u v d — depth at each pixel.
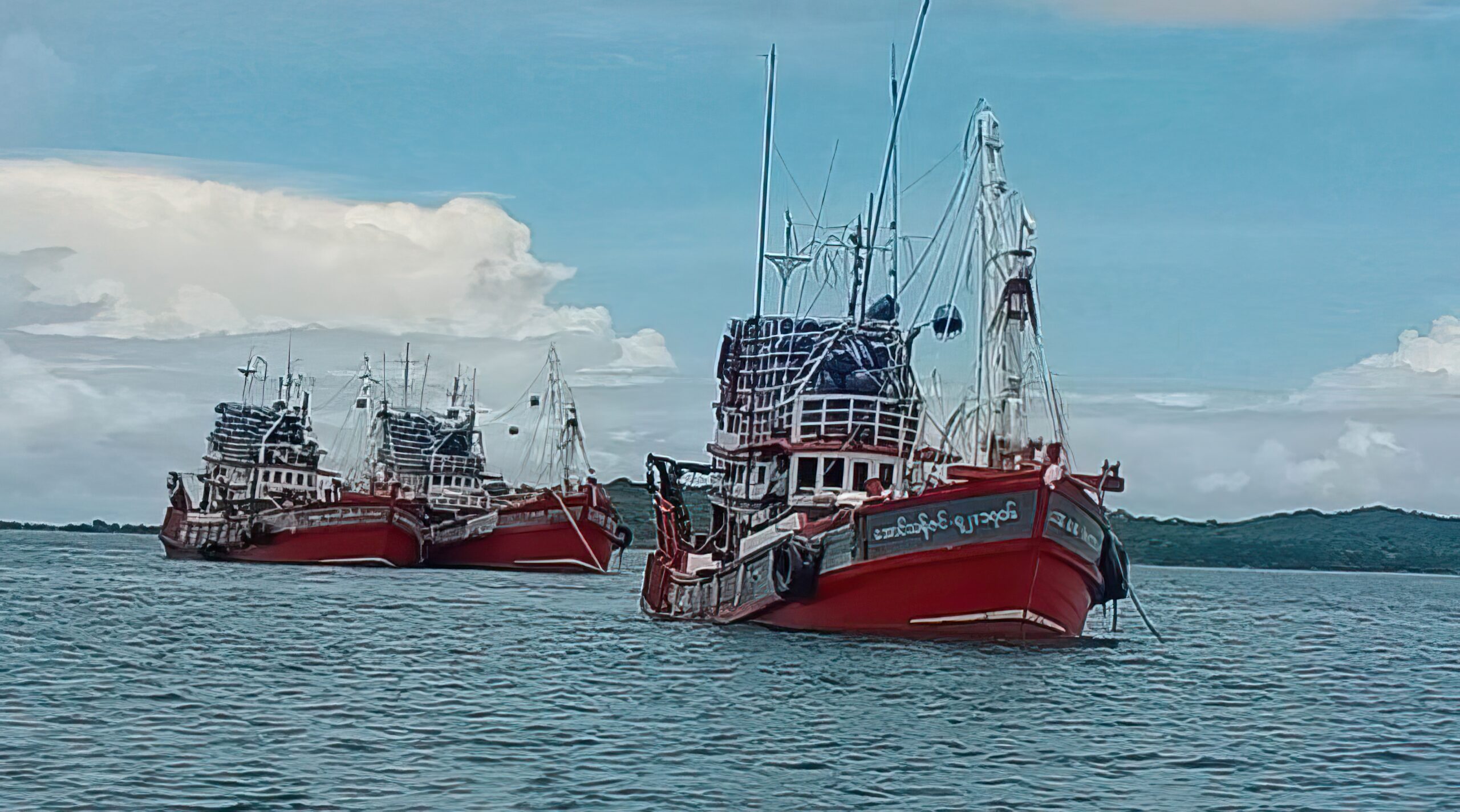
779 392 74.00
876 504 58.75
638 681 52.72
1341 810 34.59
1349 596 171.12
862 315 76.06
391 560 143.00
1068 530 56.38
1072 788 36.19
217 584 111.19
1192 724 46.34
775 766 37.72
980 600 57.25
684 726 43.19
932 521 57.22
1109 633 81.31
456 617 81.62
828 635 62.53
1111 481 59.97
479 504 163.38
